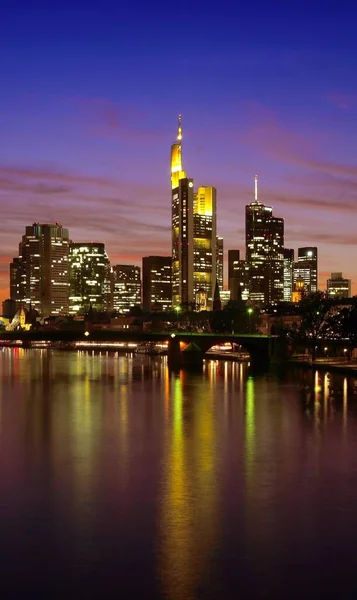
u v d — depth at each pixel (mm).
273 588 52719
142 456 95125
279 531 64188
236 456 95125
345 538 62469
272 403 149125
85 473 85125
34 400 157375
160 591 52250
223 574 55094
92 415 132875
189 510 70188
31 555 58531
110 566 56562
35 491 76938
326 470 86938
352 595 51656
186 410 139500
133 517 68000
